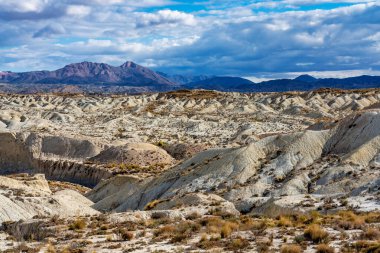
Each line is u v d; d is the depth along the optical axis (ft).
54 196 144.87
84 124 507.30
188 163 200.75
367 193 134.72
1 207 121.49
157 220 104.58
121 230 92.84
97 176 285.84
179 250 74.49
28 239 95.30
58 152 349.00
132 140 375.86
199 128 444.55
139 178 212.23
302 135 186.91
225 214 113.91
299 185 156.56
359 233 77.87
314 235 74.95
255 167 176.65
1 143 363.56
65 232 95.66
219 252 71.77
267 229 87.45
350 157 162.40
